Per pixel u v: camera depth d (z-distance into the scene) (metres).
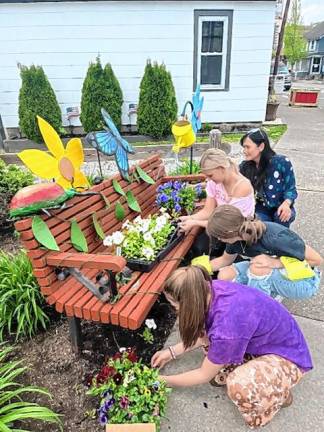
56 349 2.26
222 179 2.55
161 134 8.48
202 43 8.38
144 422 1.64
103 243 2.29
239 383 1.61
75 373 2.08
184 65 8.44
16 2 7.69
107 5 7.84
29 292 2.39
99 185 2.50
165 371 2.04
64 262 1.86
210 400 1.88
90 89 8.07
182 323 1.60
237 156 6.76
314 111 13.14
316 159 6.26
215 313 1.60
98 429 1.76
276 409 1.68
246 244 2.16
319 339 2.23
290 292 2.21
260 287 2.24
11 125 8.81
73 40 8.12
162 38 8.18
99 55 8.27
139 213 2.93
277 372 1.64
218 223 2.01
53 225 1.98
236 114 8.93
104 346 2.25
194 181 3.47
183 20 8.02
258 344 1.69
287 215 2.84
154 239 2.39
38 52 8.20
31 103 8.05
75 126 8.87
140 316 1.80
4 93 8.52
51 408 1.87
